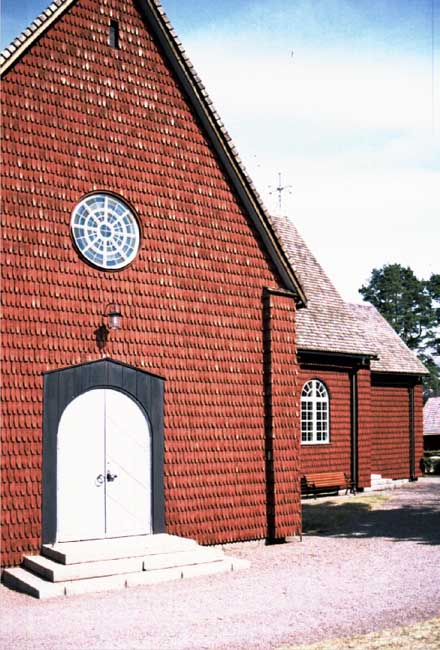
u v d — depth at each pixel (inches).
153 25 585.3
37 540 485.4
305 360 946.1
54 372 502.9
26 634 343.6
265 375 617.9
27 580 438.3
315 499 927.0
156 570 466.3
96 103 545.0
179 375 566.3
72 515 503.8
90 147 537.6
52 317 506.0
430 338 3014.3
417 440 1204.5
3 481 474.9
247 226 624.1
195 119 603.2
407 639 330.3
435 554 538.3
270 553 555.2
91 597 415.2
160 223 569.0
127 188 553.9
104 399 527.8
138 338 546.9
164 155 578.2
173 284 570.3
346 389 1008.2
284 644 325.1
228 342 597.9
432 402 1856.5
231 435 590.6
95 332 525.3
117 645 325.4
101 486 519.5
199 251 589.0
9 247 491.8
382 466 1131.3
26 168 505.4
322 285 1050.1
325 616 370.0
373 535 642.2
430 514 780.6
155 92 580.4
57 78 527.5
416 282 3078.2
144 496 539.2
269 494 606.2
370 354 1011.3
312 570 484.4
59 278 512.1
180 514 554.6
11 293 489.7
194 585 443.2
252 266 622.2
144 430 545.0
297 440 625.3
